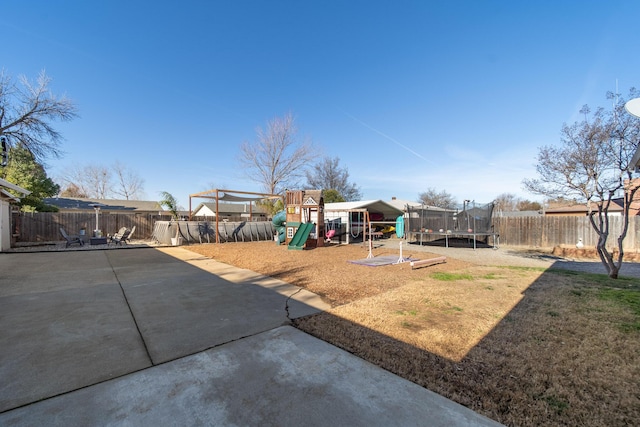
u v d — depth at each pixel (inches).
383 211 888.3
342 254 426.0
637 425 72.3
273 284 230.5
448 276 263.3
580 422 73.5
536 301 181.5
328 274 271.9
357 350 114.3
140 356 107.4
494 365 102.9
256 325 140.9
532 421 73.9
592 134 339.9
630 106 175.6
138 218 689.6
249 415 74.8
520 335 128.9
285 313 159.6
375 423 72.3
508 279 250.2
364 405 79.7
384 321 146.8
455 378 94.3
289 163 1170.0
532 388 89.0
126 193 1659.7
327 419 73.6
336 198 1152.2
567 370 99.5
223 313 158.4
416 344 120.0
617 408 79.2
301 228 510.9
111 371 96.1
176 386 88.0
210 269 294.4
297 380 92.2
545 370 99.5
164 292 201.8
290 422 72.3
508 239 592.1
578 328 136.4
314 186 1370.6
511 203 2103.8
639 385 90.5
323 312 161.8
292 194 545.3
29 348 112.5
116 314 154.1
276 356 108.8
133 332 130.3
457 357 108.9
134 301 179.0
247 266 314.7
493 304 175.6
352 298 191.9
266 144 1149.7
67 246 480.7
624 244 471.5
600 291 206.2
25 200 624.1
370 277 258.7
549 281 241.1
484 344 120.0
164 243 563.8
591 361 105.6
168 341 121.2
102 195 1599.4
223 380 91.6
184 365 101.0
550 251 489.4
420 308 168.2
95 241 503.5
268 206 951.6
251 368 99.5
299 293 203.5
